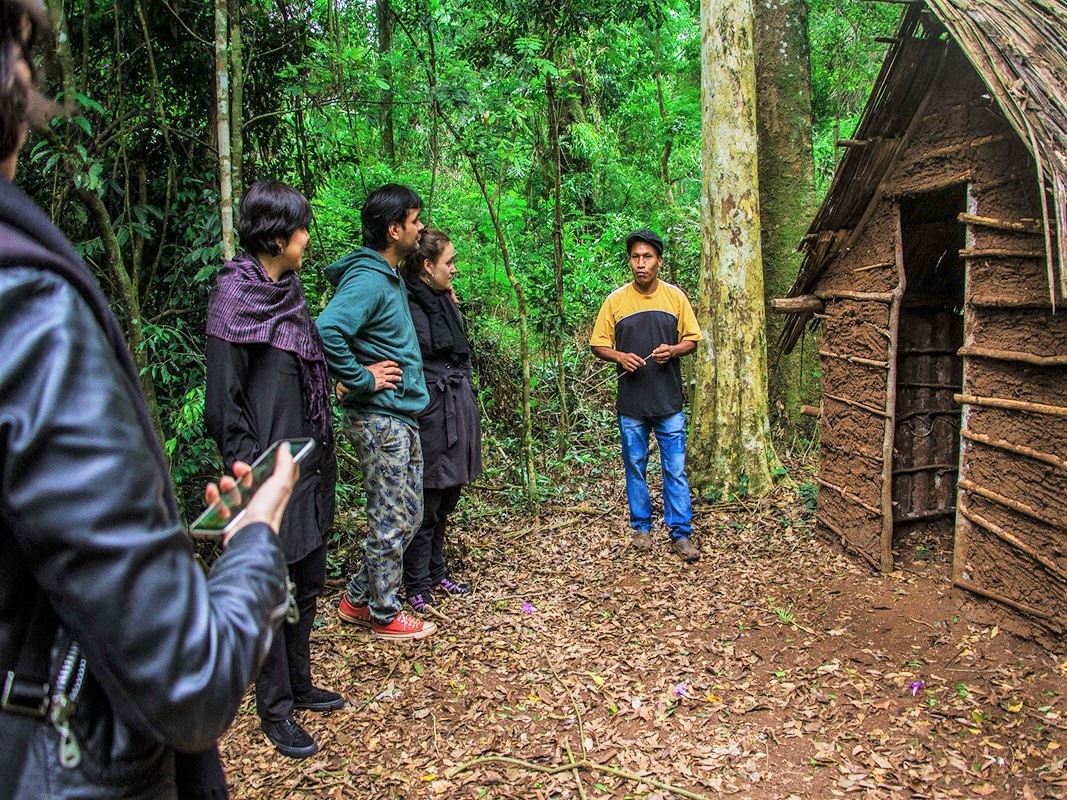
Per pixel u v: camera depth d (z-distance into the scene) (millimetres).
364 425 3393
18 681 747
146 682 697
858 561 4258
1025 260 3211
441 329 3959
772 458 5621
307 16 4816
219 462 3910
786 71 6570
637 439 4723
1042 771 2520
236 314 2570
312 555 2883
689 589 4148
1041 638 3186
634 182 10320
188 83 4398
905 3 3479
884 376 4055
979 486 3490
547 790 2584
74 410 692
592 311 7926
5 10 758
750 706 3010
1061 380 3090
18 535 690
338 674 3365
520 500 5664
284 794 2617
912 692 3021
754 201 5414
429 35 5285
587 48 6969
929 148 3711
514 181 7484
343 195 6203
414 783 2650
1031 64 3061
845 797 2480
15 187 782
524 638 3664
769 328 6715
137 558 689
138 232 3799
